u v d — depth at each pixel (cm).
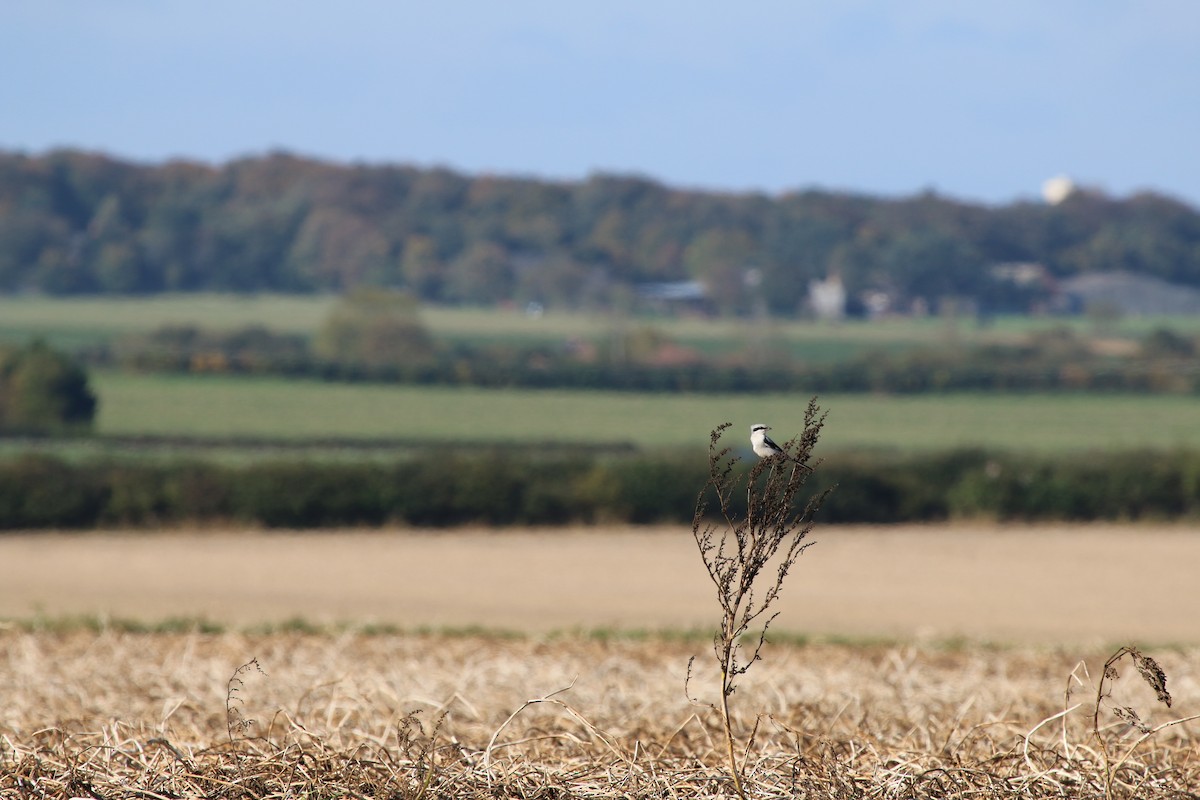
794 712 4106
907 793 3023
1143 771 3209
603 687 5006
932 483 15212
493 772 3112
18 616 8756
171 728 3872
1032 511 14800
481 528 14162
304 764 3155
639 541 13350
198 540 13288
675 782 3052
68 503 13850
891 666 6159
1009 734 3841
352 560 12144
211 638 7231
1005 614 9469
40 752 3400
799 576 11294
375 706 4194
